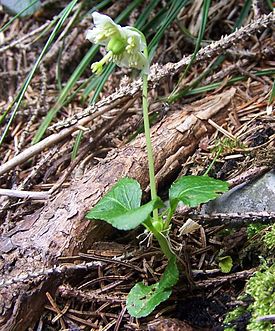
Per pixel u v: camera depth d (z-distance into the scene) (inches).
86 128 6.3
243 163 5.6
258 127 6.0
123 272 5.2
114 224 4.1
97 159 6.3
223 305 4.7
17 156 6.2
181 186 4.6
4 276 4.9
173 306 4.8
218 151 5.7
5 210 5.9
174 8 7.0
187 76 7.3
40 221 5.3
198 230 5.3
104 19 4.6
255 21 6.1
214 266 5.0
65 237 5.1
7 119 7.3
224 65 7.3
